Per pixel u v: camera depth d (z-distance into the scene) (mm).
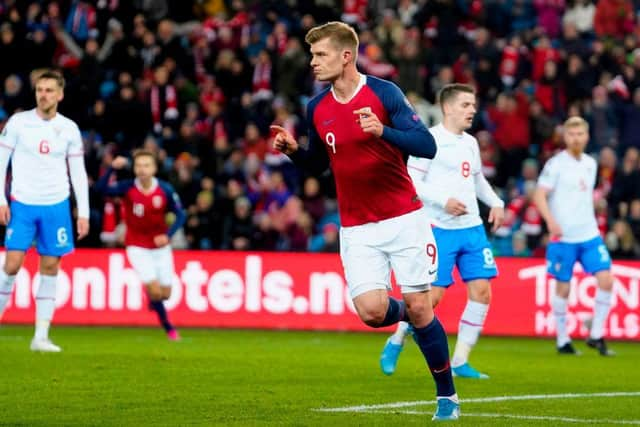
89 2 70438
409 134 21109
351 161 22016
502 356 40719
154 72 65625
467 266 31969
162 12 74188
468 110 31891
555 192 42312
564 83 66062
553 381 31516
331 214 60250
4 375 30266
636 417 23812
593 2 72375
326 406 24875
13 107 64062
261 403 25281
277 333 50625
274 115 64562
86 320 52469
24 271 52344
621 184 60062
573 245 42375
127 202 45469
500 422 22359
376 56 66250
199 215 57844
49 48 66000
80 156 37562
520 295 51750
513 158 63094
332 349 41656
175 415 23188
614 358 40812
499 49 67938
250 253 52719
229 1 74125
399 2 73500
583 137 41562
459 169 31781
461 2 70875
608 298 42469
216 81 66812
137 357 36000
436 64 67750
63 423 22000
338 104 22062
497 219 33156
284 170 62969
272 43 67812
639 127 64312
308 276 52531
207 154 61781
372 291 22188
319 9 71312
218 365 34062
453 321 51750
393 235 22125
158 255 45625
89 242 57750
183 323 52625
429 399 26438
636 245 57188
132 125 63281
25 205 36750
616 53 67188
